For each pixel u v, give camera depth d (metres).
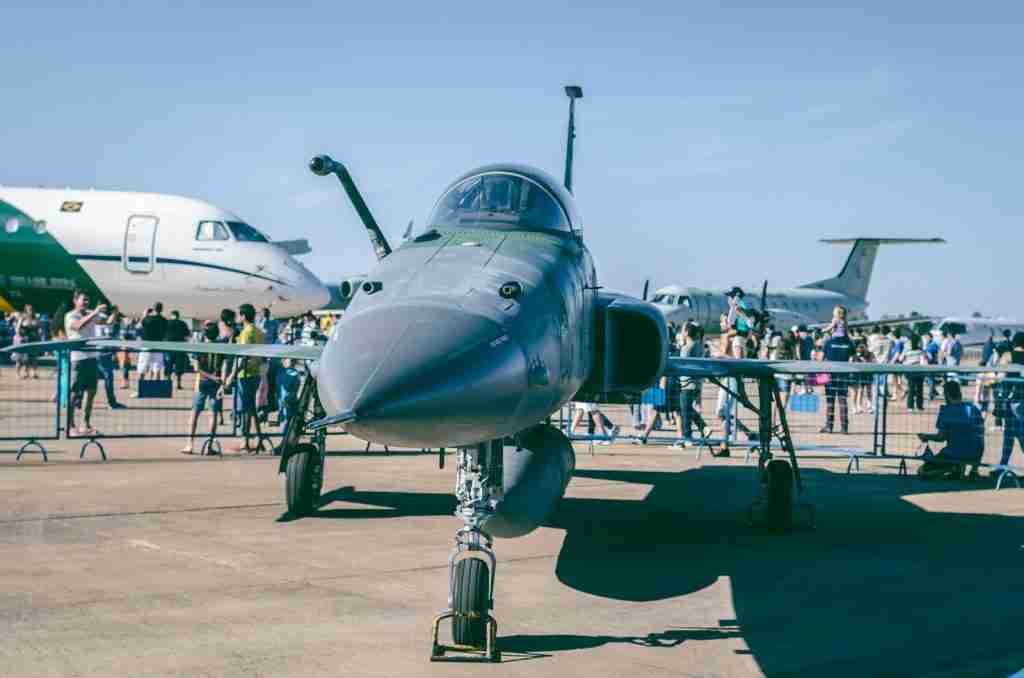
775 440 18.62
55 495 10.02
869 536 8.84
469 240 6.66
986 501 11.27
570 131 13.95
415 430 4.69
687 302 46.59
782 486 9.02
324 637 5.23
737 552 7.99
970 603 6.27
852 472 14.51
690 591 6.55
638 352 7.89
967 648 5.23
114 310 24.70
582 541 8.39
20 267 29.78
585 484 12.27
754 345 19.41
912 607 6.15
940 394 34.50
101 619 5.48
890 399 33.31
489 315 5.29
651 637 5.39
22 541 7.68
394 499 10.41
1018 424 13.28
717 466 14.55
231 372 15.02
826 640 5.37
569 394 6.56
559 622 5.71
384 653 4.98
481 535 5.50
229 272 29.45
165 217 29.78
